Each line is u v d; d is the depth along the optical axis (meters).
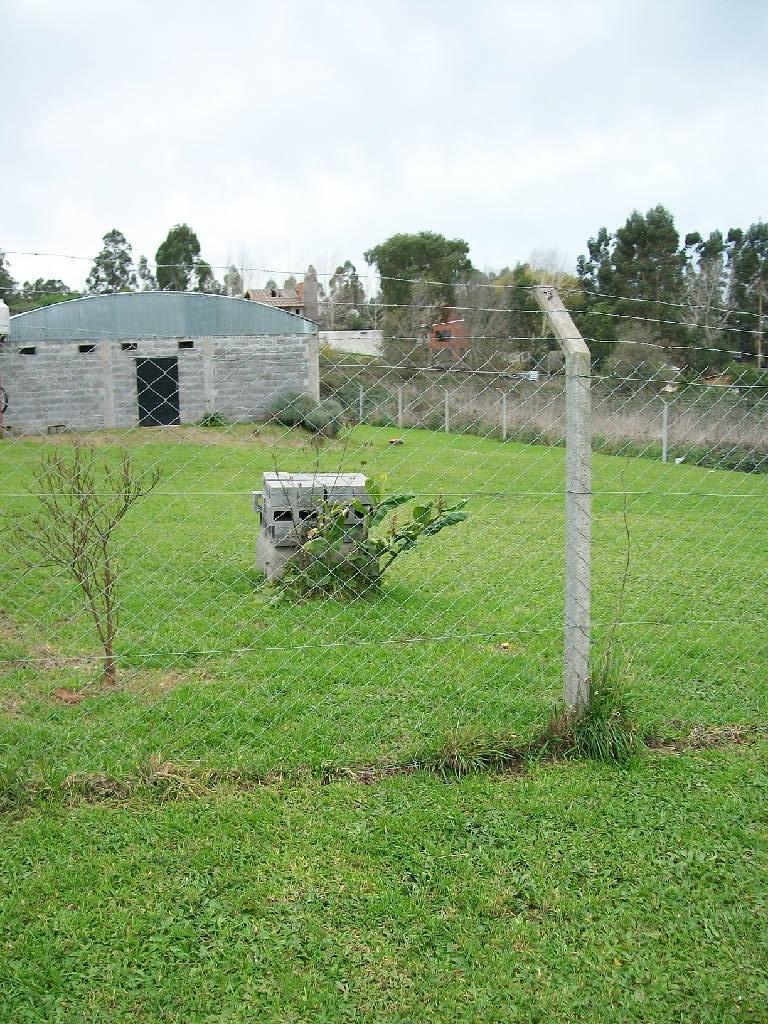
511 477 14.07
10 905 3.01
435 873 3.28
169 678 5.18
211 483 13.00
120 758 4.03
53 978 2.69
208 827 3.53
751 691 5.17
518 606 7.01
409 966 2.80
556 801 3.81
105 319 23.17
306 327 24.14
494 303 27.66
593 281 29.67
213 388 23.86
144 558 8.42
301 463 13.60
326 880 3.21
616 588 7.75
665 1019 2.62
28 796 3.69
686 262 29.03
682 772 4.11
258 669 5.32
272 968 2.77
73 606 6.66
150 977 2.72
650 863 3.39
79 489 5.21
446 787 3.91
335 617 6.51
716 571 8.51
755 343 14.34
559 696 4.82
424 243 37.19
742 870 3.36
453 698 4.93
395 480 13.09
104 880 3.16
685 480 14.08
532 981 2.76
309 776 3.97
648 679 5.31
